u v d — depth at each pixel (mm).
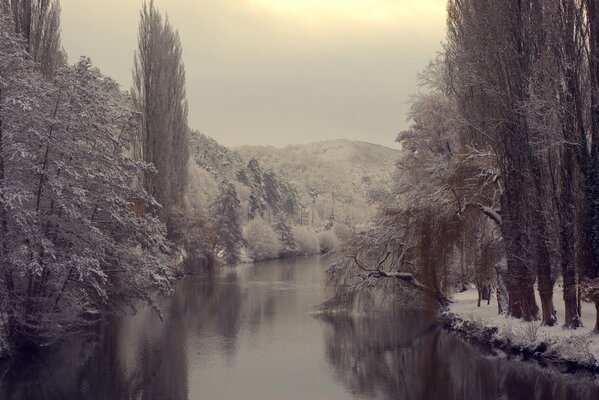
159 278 26812
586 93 21891
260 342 26578
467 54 26406
